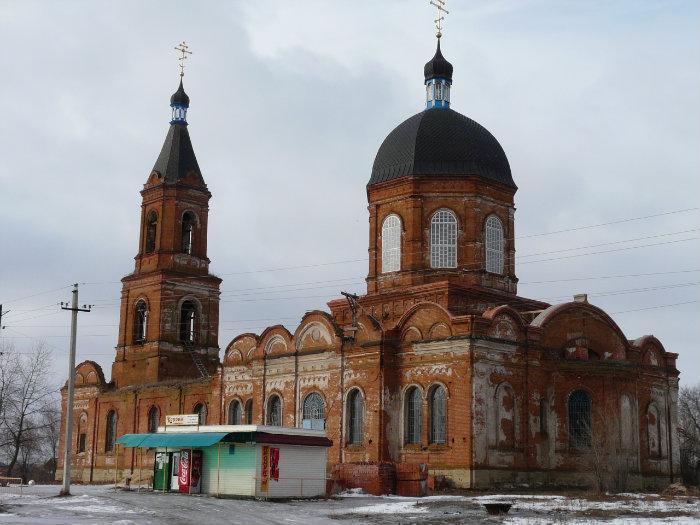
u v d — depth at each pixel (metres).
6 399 92.44
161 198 80.56
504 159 65.19
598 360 56.88
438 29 68.88
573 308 58.91
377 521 35.28
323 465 50.62
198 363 79.12
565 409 56.41
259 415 65.00
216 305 81.69
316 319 62.00
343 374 59.03
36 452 106.69
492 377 53.50
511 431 54.16
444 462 53.00
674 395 63.44
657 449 61.12
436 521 35.09
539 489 54.00
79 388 85.31
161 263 79.56
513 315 55.38
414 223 62.06
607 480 52.88
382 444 55.44
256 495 47.62
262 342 65.88
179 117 83.19
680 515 35.88
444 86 67.81
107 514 38.84
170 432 53.62
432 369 54.69
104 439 81.19
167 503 44.53
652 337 63.06
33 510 41.06
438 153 62.97
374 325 57.53
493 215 63.28
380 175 64.38
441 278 61.12
